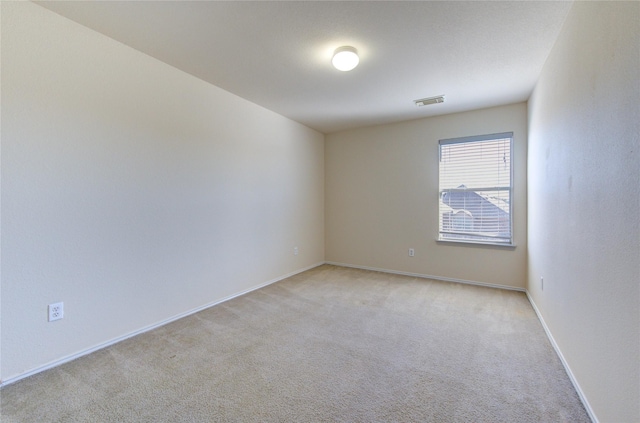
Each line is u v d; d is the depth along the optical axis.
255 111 3.64
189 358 2.08
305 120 4.34
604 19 1.40
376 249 4.69
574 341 1.79
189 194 2.86
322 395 1.69
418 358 2.08
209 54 2.45
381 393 1.70
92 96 2.13
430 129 4.17
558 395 1.67
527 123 3.49
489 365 1.99
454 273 4.05
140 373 1.90
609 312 1.35
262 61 2.56
